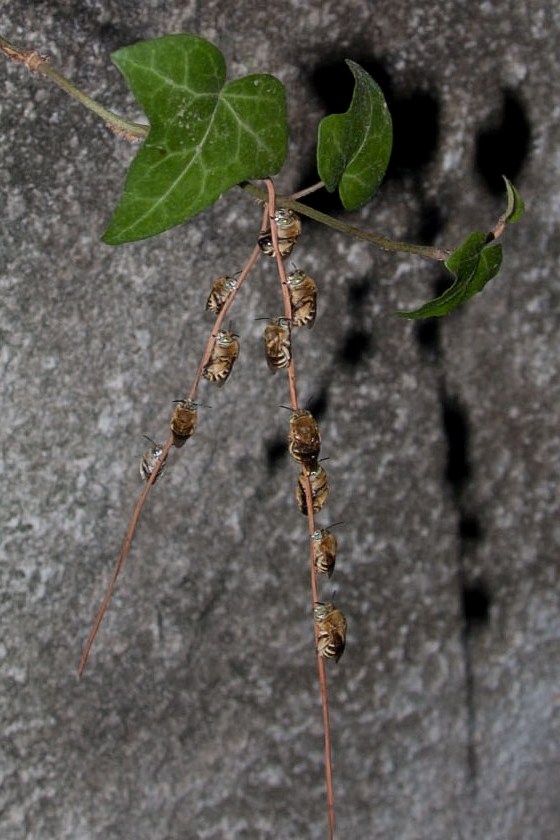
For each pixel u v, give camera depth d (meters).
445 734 0.68
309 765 0.66
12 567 0.60
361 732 0.67
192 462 0.60
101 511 0.60
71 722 0.62
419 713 0.67
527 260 0.62
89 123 0.55
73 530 0.60
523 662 0.68
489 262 0.49
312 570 0.47
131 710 0.63
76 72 0.55
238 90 0.46
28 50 0.54
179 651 0.63
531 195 0.61
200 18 0.55
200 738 0.64
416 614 0.66
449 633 0.66
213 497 0.61
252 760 0.65
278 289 0.59
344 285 0.60
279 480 0.62
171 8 0.55
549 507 0.66
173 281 0.58
